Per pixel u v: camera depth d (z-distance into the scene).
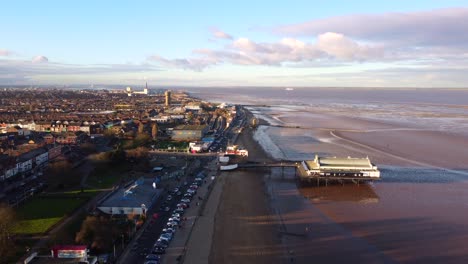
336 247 110.81
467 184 175.88
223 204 144.25
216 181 175.38
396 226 126.50
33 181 164.12
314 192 163.25
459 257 105.88
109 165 188.88
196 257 102.25
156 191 150.00
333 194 160.62
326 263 101.69
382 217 134.38
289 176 189.12
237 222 127.31
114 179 170.75
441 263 102.50
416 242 114.75
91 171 181.50
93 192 151.12
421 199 154.38
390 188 169.50
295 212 138.50
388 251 108.94
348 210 141.25
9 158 174.25
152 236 113.19
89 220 108.69
